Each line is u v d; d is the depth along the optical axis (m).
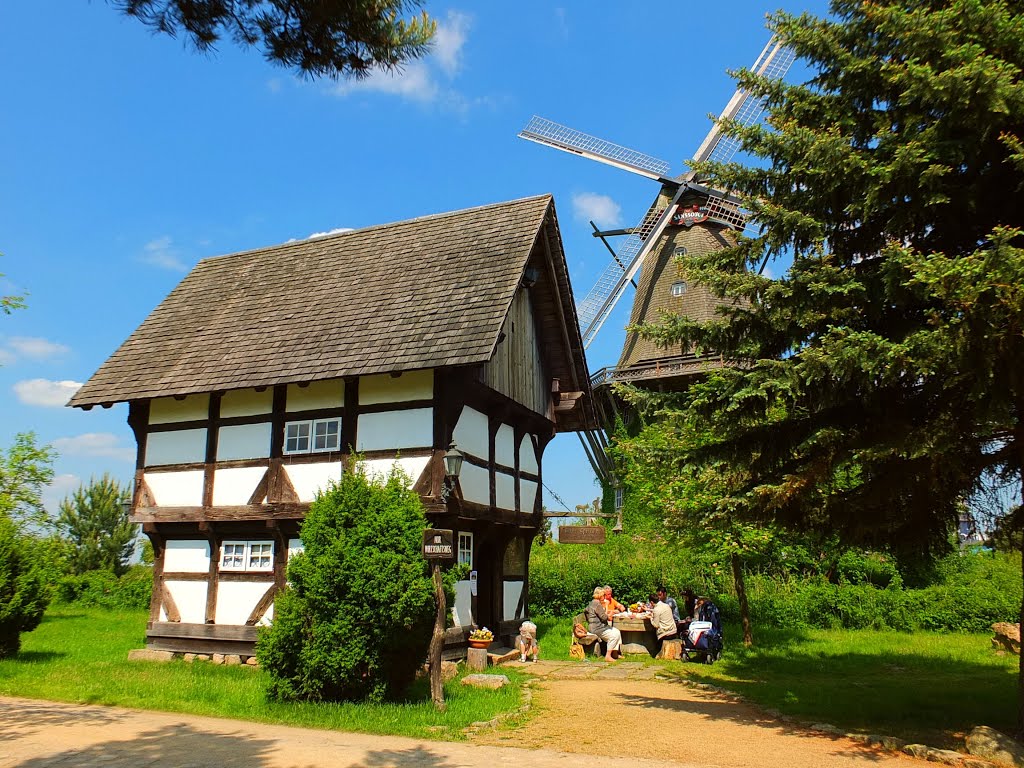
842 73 8.98
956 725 9.08
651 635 16.47
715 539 15.97
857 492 9.39
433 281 15.33
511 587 16.98
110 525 33.50
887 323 8.71
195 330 16.84
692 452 9.65
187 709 9.77
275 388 14.87
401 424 13.69
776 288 8.72
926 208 8.19
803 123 9.36
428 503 13.02
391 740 8.20
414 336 13.86
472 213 17.08
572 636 17.08
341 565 9.80
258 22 5.88
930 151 7.94
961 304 6.81
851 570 22.28
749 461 9.56
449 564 13.40
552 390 18.11
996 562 23.31
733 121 9.64
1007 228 6.78
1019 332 6.85
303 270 17.69
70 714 9.45
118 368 16.34
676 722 9.36
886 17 8.20
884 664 14.70
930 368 7.40
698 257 9.82
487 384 14.34
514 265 14.79
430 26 6.18
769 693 11.36
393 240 17.41
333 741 8.06
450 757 7.43
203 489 15.04
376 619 9.73
